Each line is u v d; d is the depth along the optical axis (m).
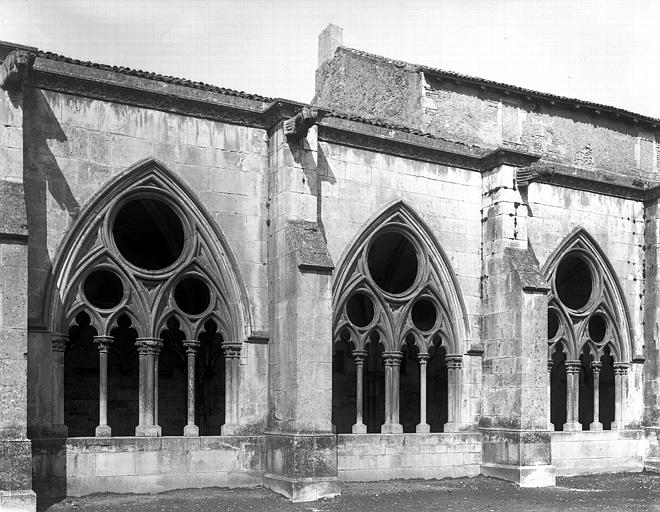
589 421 28.44
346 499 16.02
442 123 24.20
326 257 16.84
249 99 17.97
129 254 22.77
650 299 23.67
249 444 17.16
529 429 19.06
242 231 17.67
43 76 15.67
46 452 15.07
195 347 17.09
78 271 15.87
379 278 24.44
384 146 19.59
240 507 14.73
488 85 24.84
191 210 17.17
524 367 19.23
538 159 20.86
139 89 16.58
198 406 22.66
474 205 20.88
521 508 15.34
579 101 26.33
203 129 17.45
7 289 13.91
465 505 15.59
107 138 16.36
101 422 15.91
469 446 19.92
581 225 22.83
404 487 17.89
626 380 23.31
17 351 13.91
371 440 18.66
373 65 26.80
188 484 16.50
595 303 23.03
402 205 19.73
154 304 16.67
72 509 14.21
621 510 15.33
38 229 15.45
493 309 20.23
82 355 21.31
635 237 23.97
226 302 17.45
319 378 16.50
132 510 14.16
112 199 16.34
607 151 27.42
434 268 20.23
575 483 19.80
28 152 15.48
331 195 18.81
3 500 13.45
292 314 16.59
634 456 23.00
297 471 15.92
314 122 17.00
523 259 20.05
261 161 18.02
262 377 17.53
